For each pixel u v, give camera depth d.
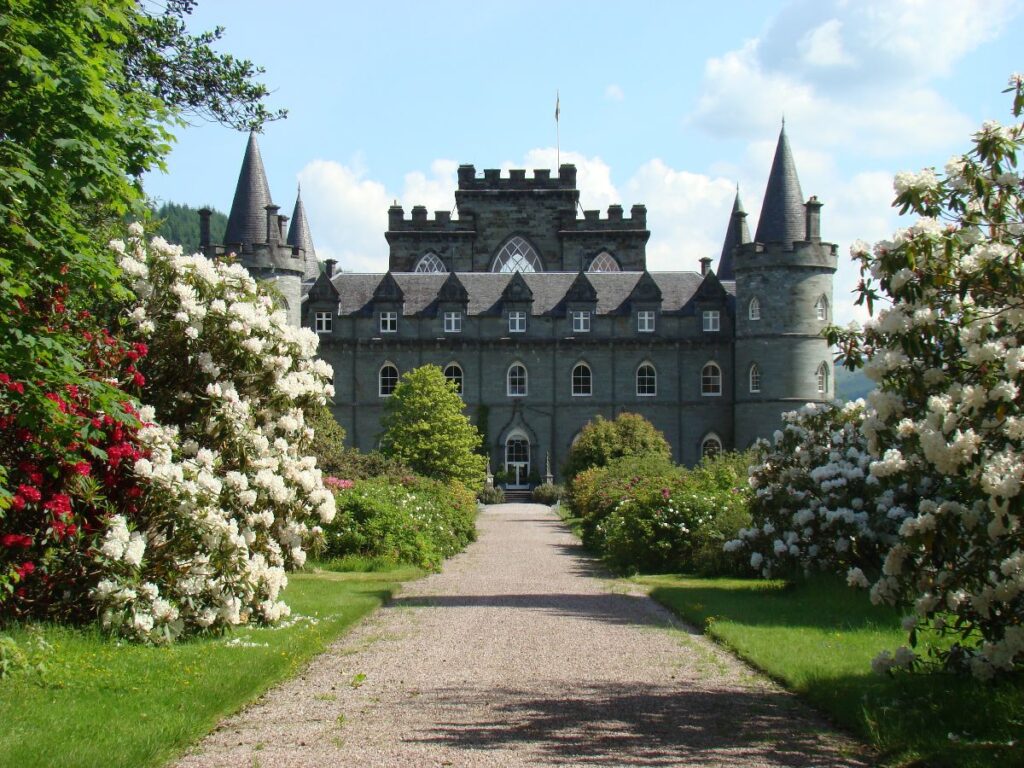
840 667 13.23
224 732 10.23
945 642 14.35
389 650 15.16
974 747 9.44
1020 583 10.99
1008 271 10.20
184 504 14.67
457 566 30.42
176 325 17.03
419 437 63.94
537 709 11.36
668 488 29.38
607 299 82.88
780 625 17.30
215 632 15.09
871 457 20.78
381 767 9.01
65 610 14.27
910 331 10.69
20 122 13.02
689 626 17.81
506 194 92.62
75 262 13.09
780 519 22.39
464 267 92.38
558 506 66.19
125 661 12.59
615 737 10.17
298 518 18.48
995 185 10.98
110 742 9.23
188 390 17.31
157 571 14.62
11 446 13.48
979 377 10.41
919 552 11.88
